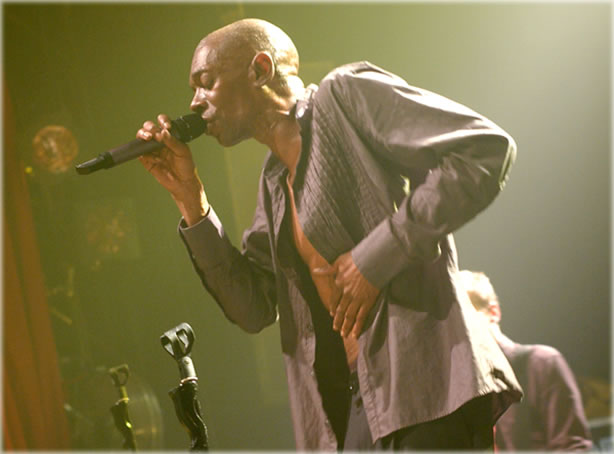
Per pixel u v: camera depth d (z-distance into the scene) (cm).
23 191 592
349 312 227
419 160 215
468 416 228
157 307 620
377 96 221
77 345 605
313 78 682
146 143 249
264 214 261
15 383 556
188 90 639
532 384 408
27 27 613
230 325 625
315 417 254
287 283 256
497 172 208
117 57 627
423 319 223
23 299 577
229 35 242
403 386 219
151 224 625
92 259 615
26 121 612
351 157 229
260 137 248
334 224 229
